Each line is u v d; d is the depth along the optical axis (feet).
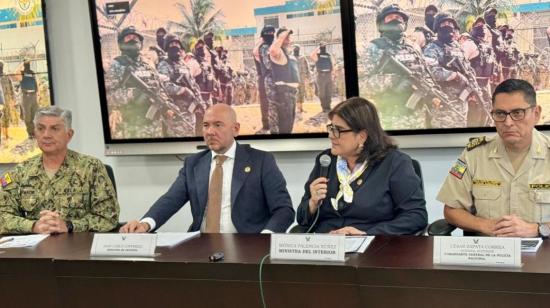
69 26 12.89
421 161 11.14
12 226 8.75
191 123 12.09
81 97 13.04
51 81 12.78
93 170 9.70
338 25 10.95
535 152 7.79
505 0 10.07
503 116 7.45
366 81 10.96
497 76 10.25
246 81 11.66
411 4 10.54
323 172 8.66
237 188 9.16
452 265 5.52
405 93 10.78
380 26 10.74
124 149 12.58
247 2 11.46
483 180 8.06
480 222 7.73
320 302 5.80
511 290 5.18
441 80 10.55
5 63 12.88
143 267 6.29
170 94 12.12
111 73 12.38
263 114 11.63
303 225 8.57
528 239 6.45
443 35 10.43
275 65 11.43
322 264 5.75
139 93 12.30
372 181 8.27
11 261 6.75
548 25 9.90
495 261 5.40
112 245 6.63
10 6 12.72
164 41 12.00
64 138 9.65
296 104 11.41
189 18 11.81
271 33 11.38
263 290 5.95
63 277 6.61
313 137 11.37
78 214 9.62
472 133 10.51
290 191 11.94
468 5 10.25
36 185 9.66
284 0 11.23
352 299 5.70
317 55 11.16
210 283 6.11
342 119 8.14
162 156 12.72
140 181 12.94
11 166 13.23
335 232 7.49
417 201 8.14
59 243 7.67
